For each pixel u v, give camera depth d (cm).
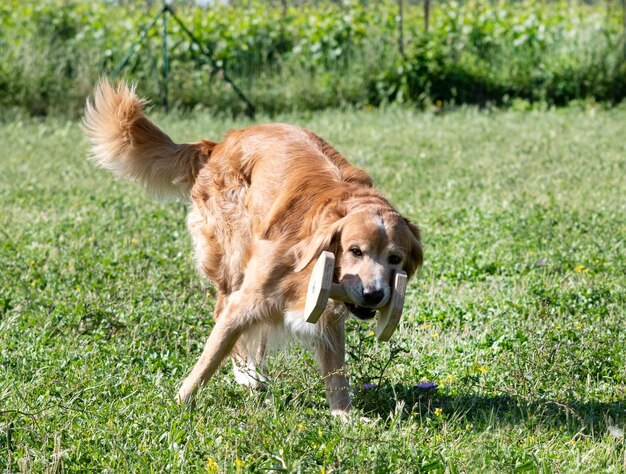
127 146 731
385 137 1762
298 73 2198
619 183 1329
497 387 611
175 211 1134
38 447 491
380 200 567
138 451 488
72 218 1075
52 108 2036
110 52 2136
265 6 2538
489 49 2319
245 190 650
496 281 874
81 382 570
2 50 2159
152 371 632
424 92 2188
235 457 485
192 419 536
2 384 571
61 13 2314
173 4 2484
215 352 580
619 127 1864
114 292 784
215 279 677
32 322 706
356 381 594
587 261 916
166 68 2048
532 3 2617
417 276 880
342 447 488
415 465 477
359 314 551
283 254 571
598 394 614
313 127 1897
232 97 2116
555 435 542
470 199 1217
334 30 2262
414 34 2234
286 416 532
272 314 580
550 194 1210
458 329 742
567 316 764
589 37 2261
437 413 553
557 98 2228
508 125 1906
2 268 853
